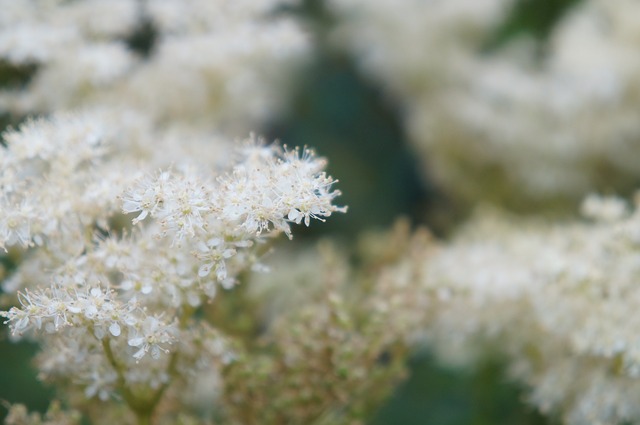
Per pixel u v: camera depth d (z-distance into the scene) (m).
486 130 0.45
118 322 0.29
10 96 0.36
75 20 0.38
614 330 0.33
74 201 0.31
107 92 0.38
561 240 0.35
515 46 0.50
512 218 0.43
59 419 0.31
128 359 0.30
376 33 0.50
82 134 0.32
